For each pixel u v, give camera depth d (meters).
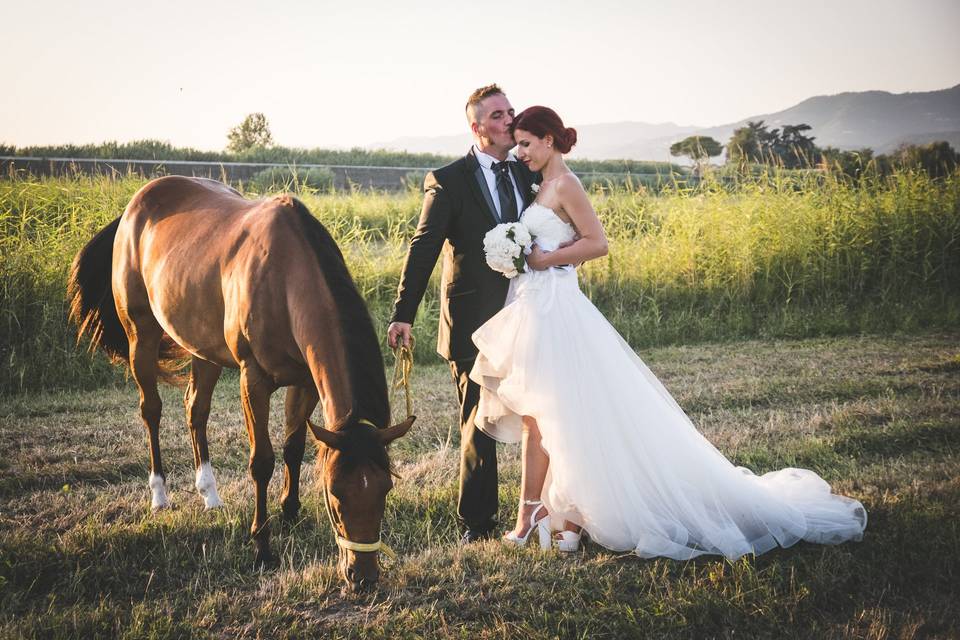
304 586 3.20
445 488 4.32
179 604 3.16
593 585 3.13
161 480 4.30
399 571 3.31
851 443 4.89
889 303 9.52
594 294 9.60
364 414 2.91
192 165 26.86
